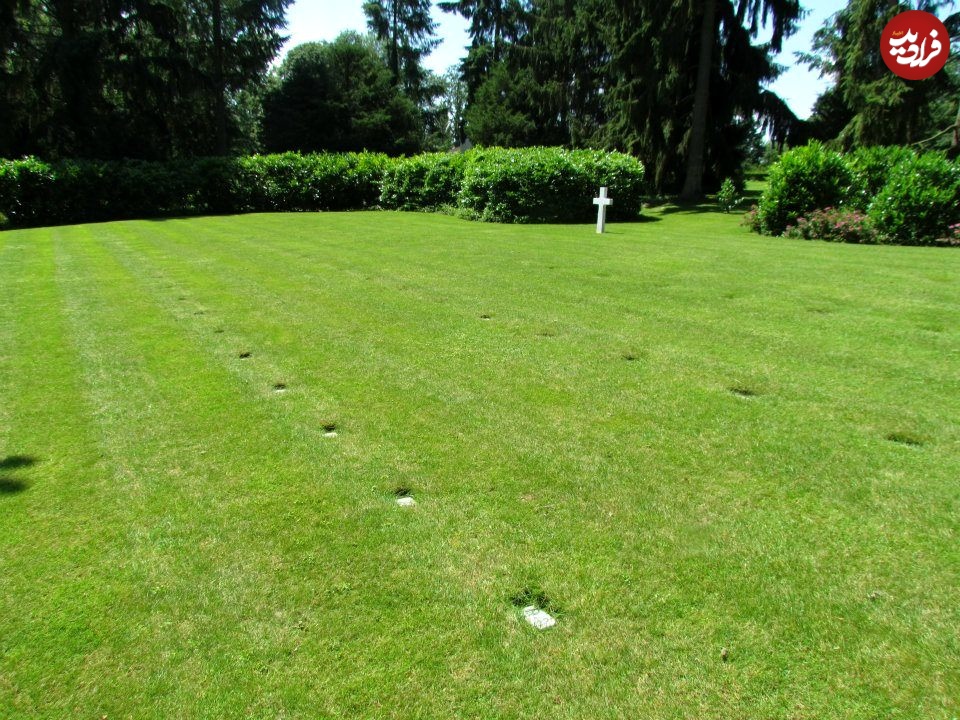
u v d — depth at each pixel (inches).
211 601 91.3
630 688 75.1
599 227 559.5
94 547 104.3
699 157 939.3
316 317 246.8
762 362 187.2
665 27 872.9
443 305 264.1
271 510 113.8
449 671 78.1
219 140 1360.7
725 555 98.6
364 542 104.1
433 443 138.0
